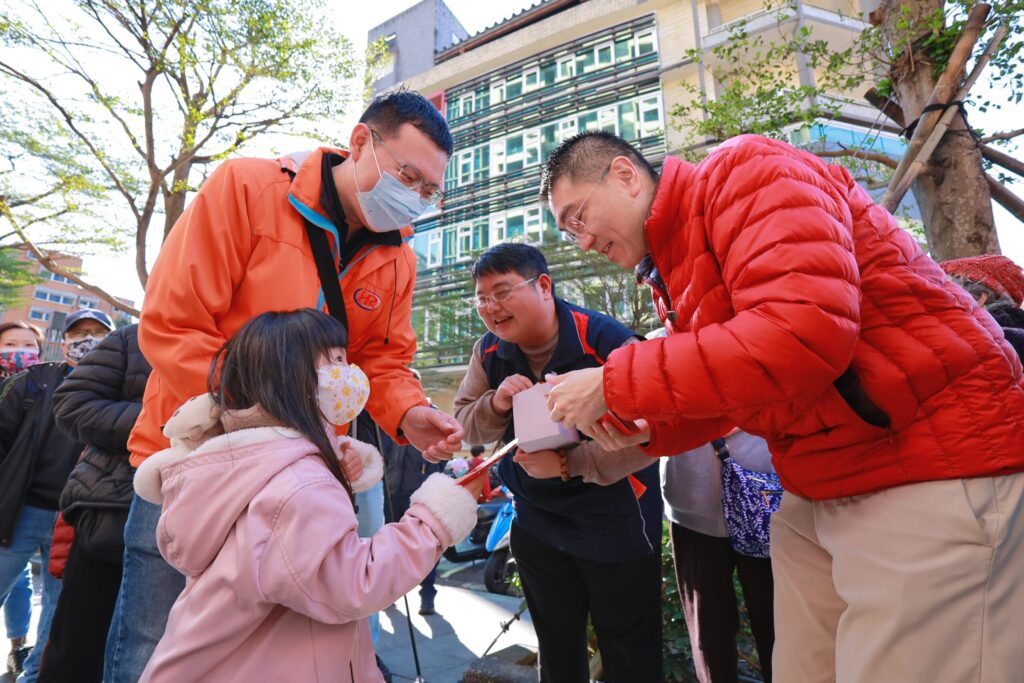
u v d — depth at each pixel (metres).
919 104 3.56
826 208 1.06
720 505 2.06
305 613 1.04
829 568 1.30
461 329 19.16
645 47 20.48
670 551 2.64
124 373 2.10
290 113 9.66
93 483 1.89
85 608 1.87
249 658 1.05
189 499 1.09
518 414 1.54
